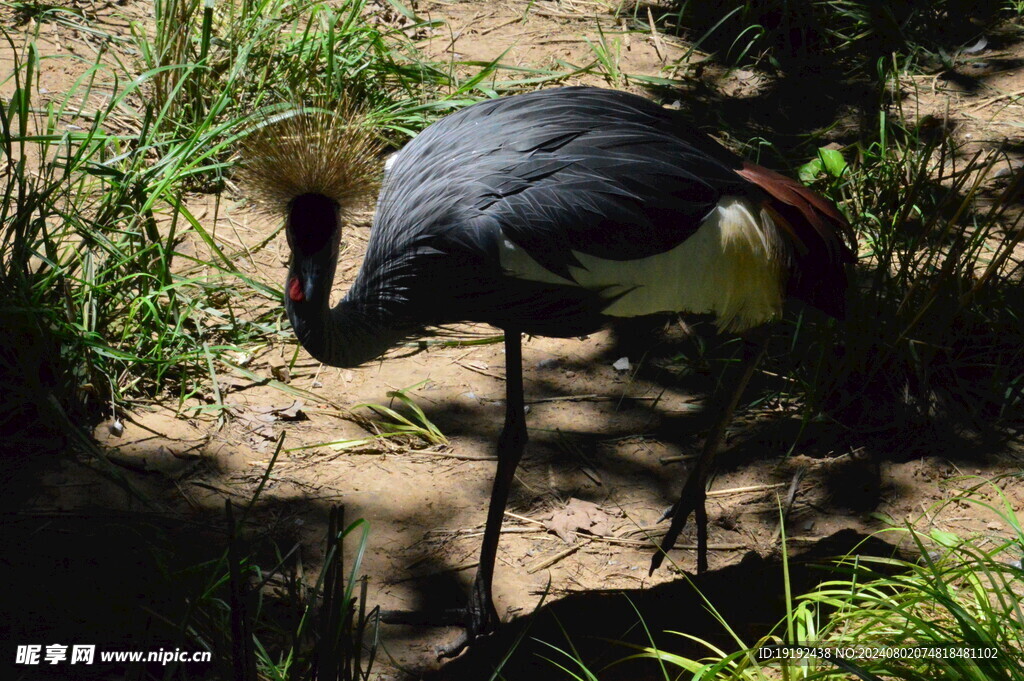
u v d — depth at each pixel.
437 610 6.13
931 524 6.88
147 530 6.34
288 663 5.30
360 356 6.25
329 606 5.03
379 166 6.22
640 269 5.86
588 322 6.11
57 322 7.11
